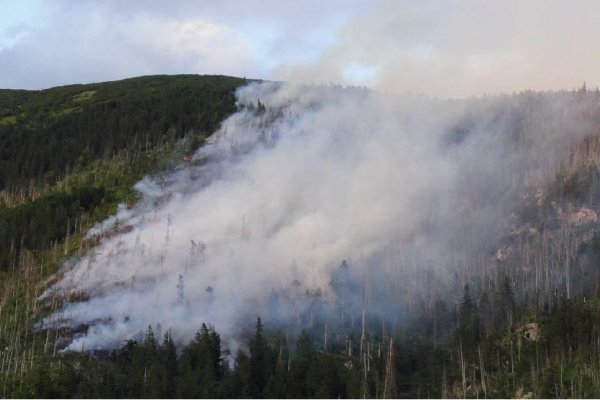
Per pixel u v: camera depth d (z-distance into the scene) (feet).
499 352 645.51
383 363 640.99
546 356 608.19
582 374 579.07
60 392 528.63
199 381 545.03
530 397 561.02
